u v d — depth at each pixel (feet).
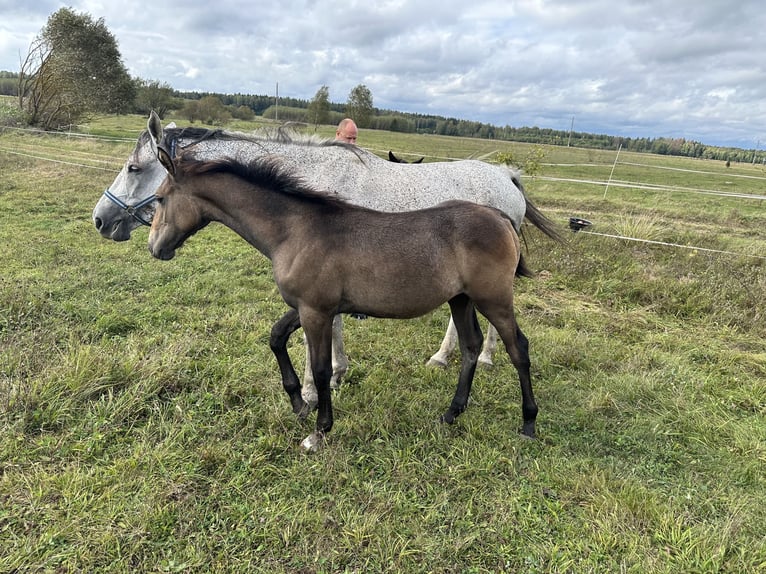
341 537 7.38
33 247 20.29
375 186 10.79
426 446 9.50
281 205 8.91
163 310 14.80
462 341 10.43
